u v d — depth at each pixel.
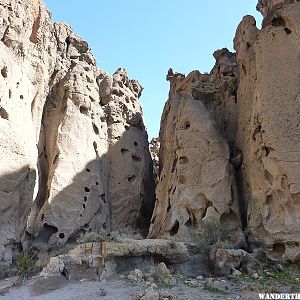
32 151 23.03
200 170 21.22
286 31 19.56
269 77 19.00
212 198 20.16
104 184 26.67
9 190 20.34
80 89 27.58
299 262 16.33
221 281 14.91
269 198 18.14
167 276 14.69
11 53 23.72
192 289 13.41
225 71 26.70
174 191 21.83
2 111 21.48
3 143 20.80
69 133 25.72
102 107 29.78
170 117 25.69
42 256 21.34
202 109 23.17
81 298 12.38
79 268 14.89
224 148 21.59
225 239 18.56
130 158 28.78
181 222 20.31
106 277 14.70
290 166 17.22
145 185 29.02
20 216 21.28
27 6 26.17
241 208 20.53
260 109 18.86
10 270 18.59
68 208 23.47
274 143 17.83
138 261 15.93
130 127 30.25
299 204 16.86
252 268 16.23
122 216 26.81
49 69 28.17
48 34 28.19
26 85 24.42
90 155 25.98
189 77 28.72
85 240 17.73
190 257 16.86
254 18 24.30
